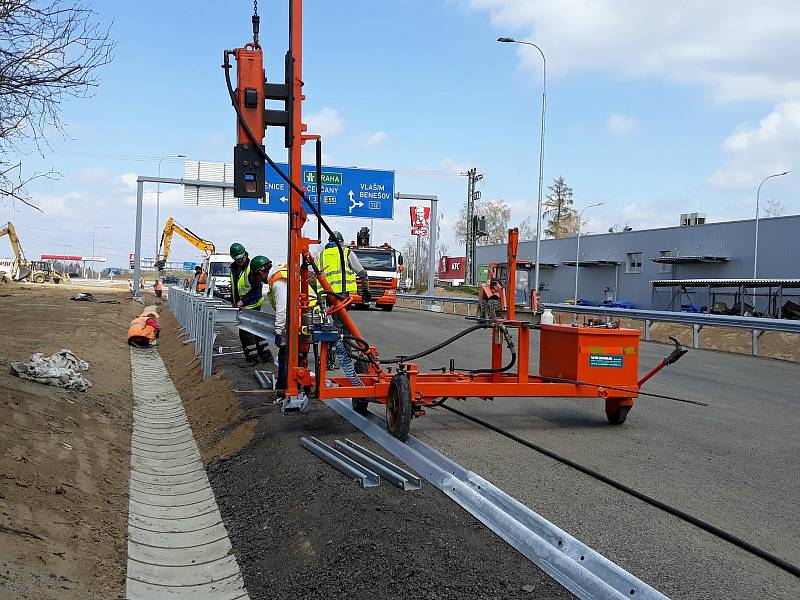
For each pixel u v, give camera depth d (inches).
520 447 270.5
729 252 1565.0
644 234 1819.6
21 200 286.4
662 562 164.7
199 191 1325.0
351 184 1282.0
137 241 1485.0
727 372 512.7
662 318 775.1
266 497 238.2
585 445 277.0
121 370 561.0
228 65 254.4
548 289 2198.6
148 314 762.8
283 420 314.8
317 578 168.7
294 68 259.8
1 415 300.4
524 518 181.9
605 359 301.9
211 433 349.1
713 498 213.0
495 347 322.7
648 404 373.7
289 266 276.4
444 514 187.2
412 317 1118.4
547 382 310.7
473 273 2361.0
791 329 608.4
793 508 205.5
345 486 213.3
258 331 409.1
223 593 187.3
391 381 275.0
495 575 151.9
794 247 1425.9
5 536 193.6
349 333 322.3
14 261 2442.2
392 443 257.0
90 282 3385.8
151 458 333.1
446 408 350.3
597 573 151.0
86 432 332.8
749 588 152.3
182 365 570.6
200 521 244.5
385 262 1282.0
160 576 204.2
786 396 407.5
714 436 296.5
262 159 254.4
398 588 151.4
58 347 577.6
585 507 201.6
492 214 4141.2
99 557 207.5
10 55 249.9
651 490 219.3
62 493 243.3
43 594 170.6
